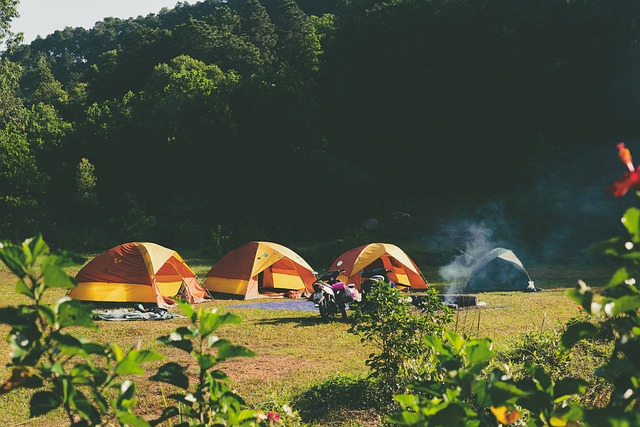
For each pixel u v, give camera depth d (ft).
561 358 25.05
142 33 291.38
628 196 135.23
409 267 66.13
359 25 210.18
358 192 159.94
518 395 5.82
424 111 188.03
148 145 168.86
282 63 174.29
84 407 6.33
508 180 173.68
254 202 162.71
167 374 7.20
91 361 6.68
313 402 24.26
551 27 174.70
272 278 71.00
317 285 47.96
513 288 67.56
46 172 165.78
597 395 19.26
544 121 177.27
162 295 56.44
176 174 167.22
